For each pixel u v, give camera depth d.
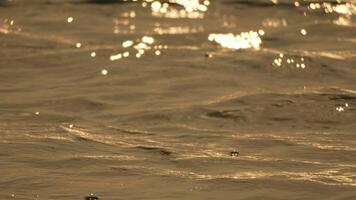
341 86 16.88
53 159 12.41
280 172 11.91
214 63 18.69
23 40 20.80
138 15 23.66
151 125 14.51
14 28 21.95
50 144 13.20
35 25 22.28
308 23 22.88
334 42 20.78
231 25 22.64
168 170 11.98
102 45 20.38
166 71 18.12
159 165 12.23
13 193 10.95
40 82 17.42
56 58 19.20
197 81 17.31
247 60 18.84
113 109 15.52
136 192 11.06
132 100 16.11
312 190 11.16
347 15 23.78
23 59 19.12
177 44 20.61
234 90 16.66
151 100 16.08
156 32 21.77
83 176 11.68
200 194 10.99
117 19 23.19
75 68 18.44
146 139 13.66
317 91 16.47
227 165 12.24
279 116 14.98
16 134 13.76
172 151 12.94
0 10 23.75
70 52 19.69
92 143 13.34
